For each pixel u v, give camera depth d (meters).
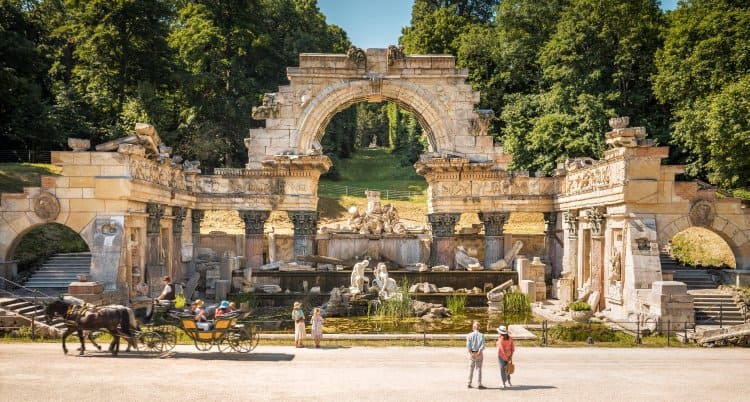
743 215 31.39
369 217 46.25
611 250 32.56
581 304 30.23
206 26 65.50
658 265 29.61
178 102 65.81
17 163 51.06
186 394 16.59
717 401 16.67
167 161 36.62
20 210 30.66
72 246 40.03
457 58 69.56
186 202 41.44
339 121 87.56
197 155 63.62
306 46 77.44
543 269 39.47
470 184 43.50
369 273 39.94
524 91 66.44
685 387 18.12
